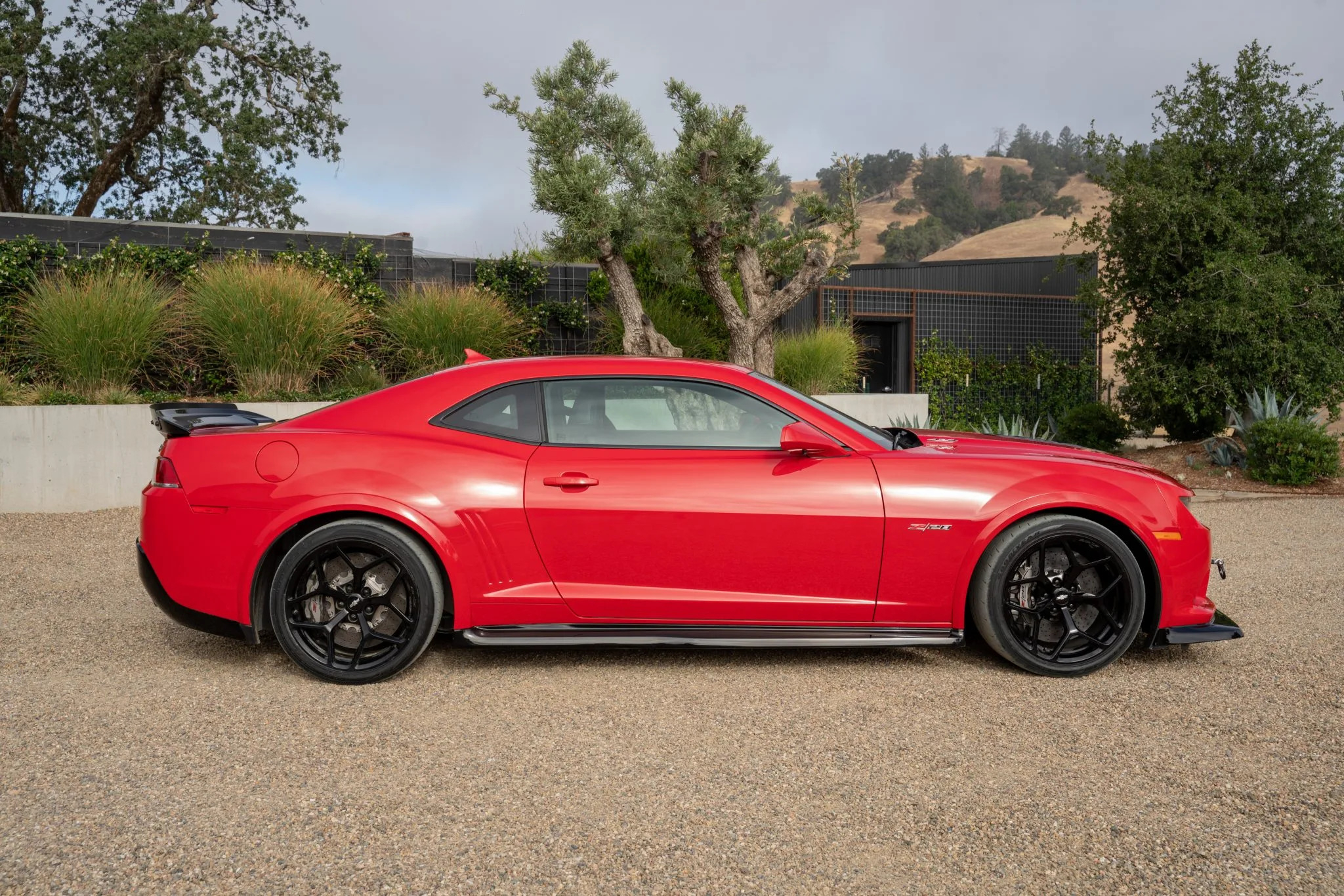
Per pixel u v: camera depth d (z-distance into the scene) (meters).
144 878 2.27
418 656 3.82
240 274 10.00
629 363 4.03
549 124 9.61
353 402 4.01
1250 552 6.53
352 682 3.76
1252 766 2.93
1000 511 3.79
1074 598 3.86
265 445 3.82
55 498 8.08
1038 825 2.55
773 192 9.92
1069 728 3.27
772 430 3.92
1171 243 11.72
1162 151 12.01
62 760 2.99
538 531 3.77
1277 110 11.62
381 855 2.39
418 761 3.00
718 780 2.85
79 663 4.04
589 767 2.95
